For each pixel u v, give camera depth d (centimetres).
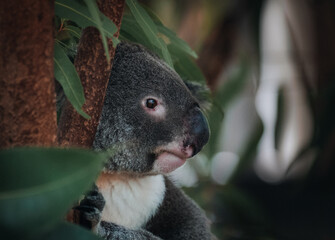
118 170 337
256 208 670
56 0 236
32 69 187
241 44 755
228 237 609
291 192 876
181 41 309
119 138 332
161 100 334
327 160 841
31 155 155
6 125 188
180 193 411
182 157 339
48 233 173
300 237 718
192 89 397
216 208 707
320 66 840
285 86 715
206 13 748
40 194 152
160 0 766
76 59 237
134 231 329
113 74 338
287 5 956
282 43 1020
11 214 151
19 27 184
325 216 897
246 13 727
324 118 659
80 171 154
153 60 346
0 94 186
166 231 393
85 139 238
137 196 364
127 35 332
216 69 725
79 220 252
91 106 237
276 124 706
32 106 189
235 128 1035
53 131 197
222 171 931
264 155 1066
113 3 239
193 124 336
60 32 301
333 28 834
